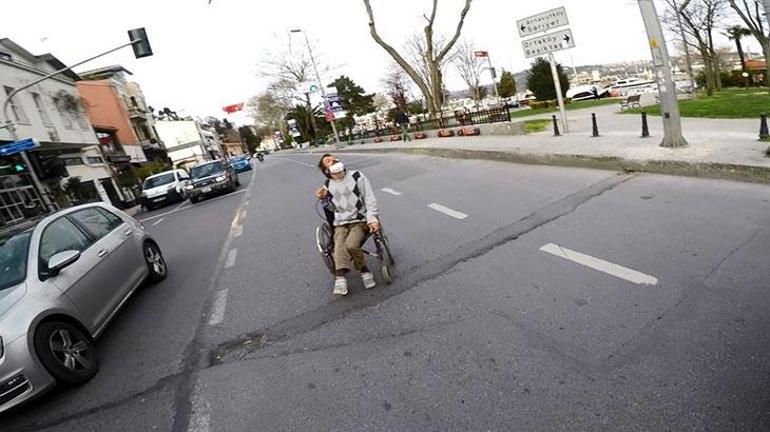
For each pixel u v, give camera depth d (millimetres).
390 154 19328
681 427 2146
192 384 3391
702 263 3686
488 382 2734
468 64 43531
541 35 12305
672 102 7422
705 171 6156
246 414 2883
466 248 5176
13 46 23328
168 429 2900
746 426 2082
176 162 80188
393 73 49781
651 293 3381
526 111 33969
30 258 4062
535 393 2561
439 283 4336
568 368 2715
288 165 30812
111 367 3971
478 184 8797
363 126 59344
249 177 27406
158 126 79562
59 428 3178
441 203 7750
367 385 2943
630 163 7305
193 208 16312
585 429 2244
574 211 5754
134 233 6098
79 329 4004
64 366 3619
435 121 21703
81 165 25188
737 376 2389
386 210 8133
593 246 4480
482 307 3688
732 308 2988
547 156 9305
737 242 3939
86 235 5055
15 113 19016
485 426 2395
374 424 2572
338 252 4383
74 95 25891
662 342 2783
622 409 2320
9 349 3287
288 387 3100
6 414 3527
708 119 11578
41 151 20938
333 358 3367
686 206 5152
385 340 3477
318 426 2643
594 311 3285
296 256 6340
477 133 17656
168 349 4102
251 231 8922
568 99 40875
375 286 4562
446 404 2617
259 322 4289
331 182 4500
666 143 7637
